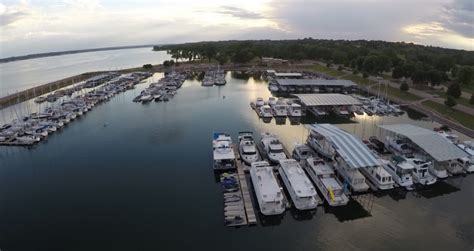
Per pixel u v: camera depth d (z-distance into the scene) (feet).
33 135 187.83
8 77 550.77
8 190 130.41
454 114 225.15
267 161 148.77
